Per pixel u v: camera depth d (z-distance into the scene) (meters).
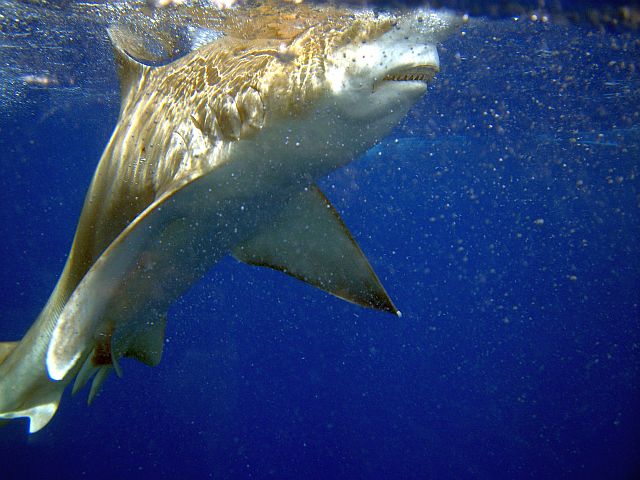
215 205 1.22
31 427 1.39
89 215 1.40
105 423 8.25
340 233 1.35
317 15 1.65
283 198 1.28
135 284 1.23
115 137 1.40
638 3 1.83
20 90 5.42
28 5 2.62
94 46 3.45
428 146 7.07
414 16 1.18
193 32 2.11
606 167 7.68
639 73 3.05
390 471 7.91
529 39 2.34
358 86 1.10
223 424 8.91
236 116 1.16
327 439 8.70
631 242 16.80
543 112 4.32
